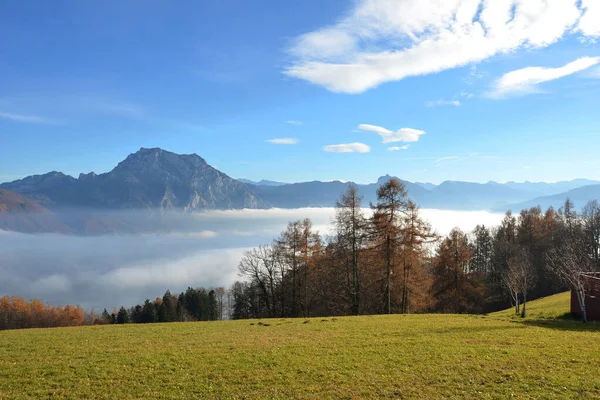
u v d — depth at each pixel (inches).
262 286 1908.2
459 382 565.0
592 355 689.6
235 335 951.0
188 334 981.8
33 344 850.1
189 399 518.6
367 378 587.5
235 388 554.6
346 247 1648.6
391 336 898.1
